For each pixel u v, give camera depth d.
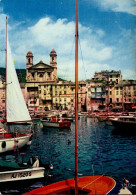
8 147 27.36
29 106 116.00
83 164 22.52
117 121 44.19
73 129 52.31
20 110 30.73
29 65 133.75
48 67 131.12
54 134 44.50
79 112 99.25
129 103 104.00
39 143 34.44
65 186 14.31
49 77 132.25
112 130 47.09
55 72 132.50
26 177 17.17
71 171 20.30
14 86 30.55
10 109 30.19
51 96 117.69
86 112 100.50
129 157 25.09
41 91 119.25
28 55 134.38
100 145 32.22
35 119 81.75
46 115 82.75
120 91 107.81
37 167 17.89
